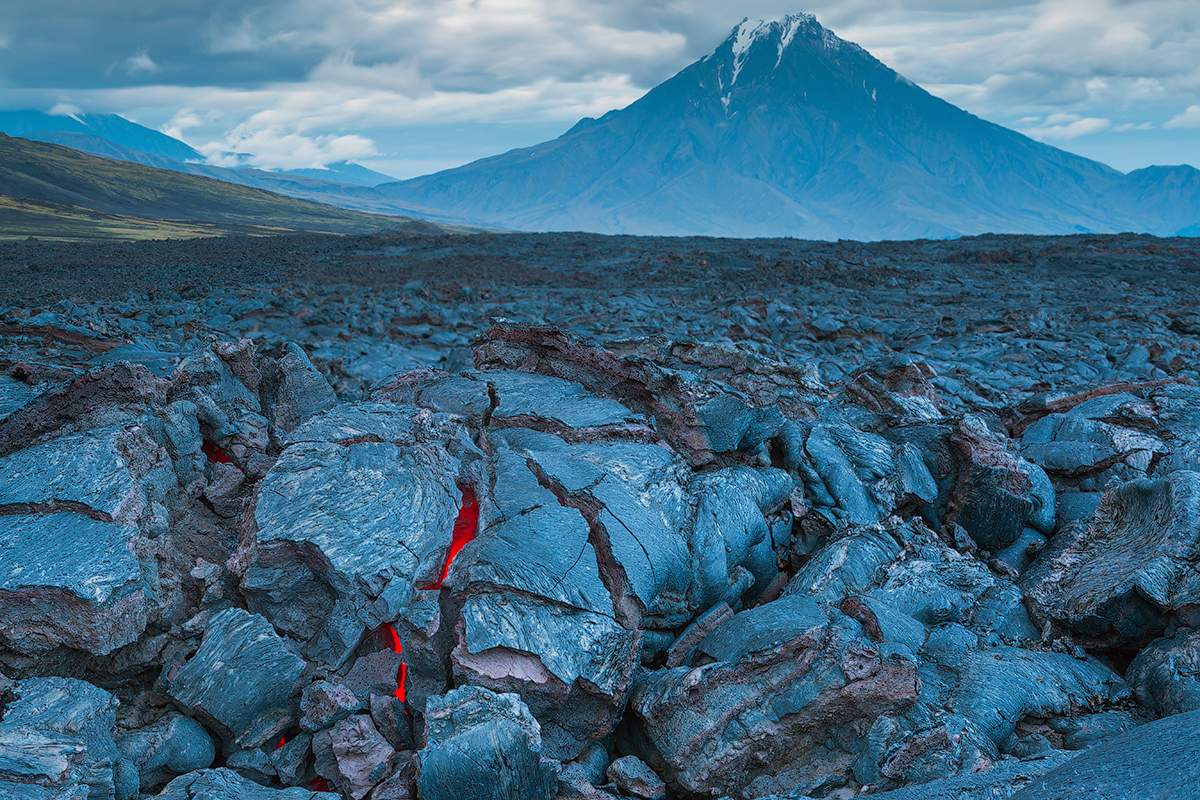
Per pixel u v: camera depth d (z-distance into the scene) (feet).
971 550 31.83
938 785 18.24
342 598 22.67
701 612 26.81
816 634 22.39
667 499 27.81
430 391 33.50
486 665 21.66
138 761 20.20
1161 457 35.58
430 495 24.88
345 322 83.46
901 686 21.53
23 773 17.28
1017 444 39.52
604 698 22.07
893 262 155.94
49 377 36.60
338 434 26.53
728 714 21.89
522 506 25.70
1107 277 134.62
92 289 113.91
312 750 21.09
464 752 18.65
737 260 162.20
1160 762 14.44
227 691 21.15
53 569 20.79
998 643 25.89
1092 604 25.30
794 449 32.71
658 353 39.32
